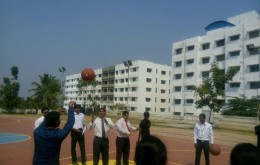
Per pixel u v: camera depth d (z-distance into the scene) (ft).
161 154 6.77
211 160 44.47
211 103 127.75
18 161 38.65
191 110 214.07
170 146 60.90
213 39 201.77
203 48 211.41
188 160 43.78
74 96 395.55
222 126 145.79
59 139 17.29
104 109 31.24
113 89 309.01
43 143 17.13
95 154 30.71
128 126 33.83
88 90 346.74
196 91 131.85
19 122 124.88
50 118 17.54
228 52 187.21
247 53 175.01
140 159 6.82
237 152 6.89
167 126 133.90
